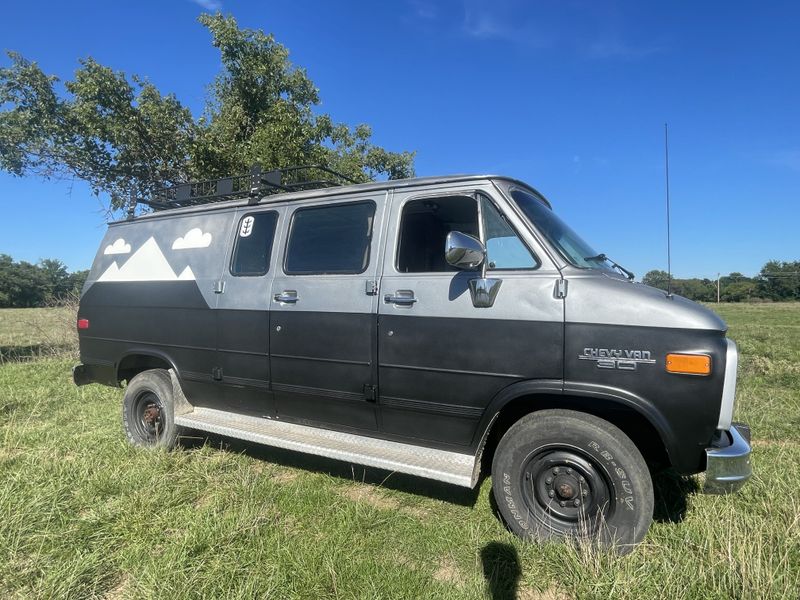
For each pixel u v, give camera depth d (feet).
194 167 31.83
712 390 8.66
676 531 9.86
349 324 11.82
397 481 13.06
